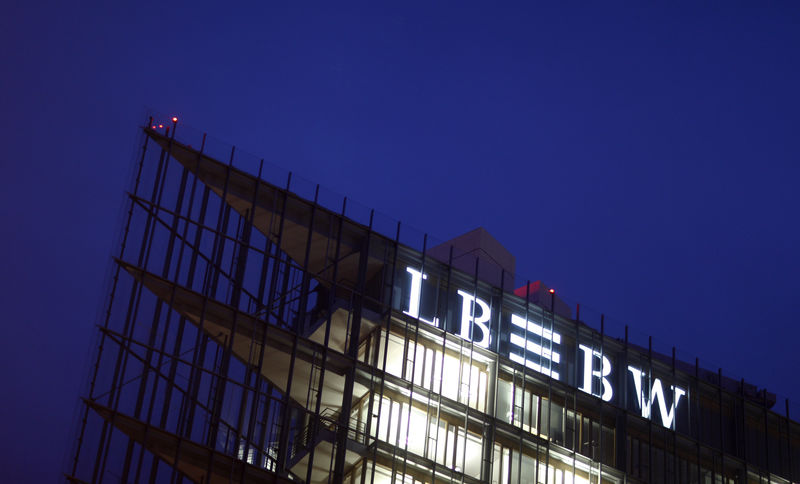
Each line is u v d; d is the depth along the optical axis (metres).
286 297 61.19
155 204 58.50
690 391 74.62
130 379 54.16
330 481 56.94
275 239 62.12
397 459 59.06
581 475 66.00
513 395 65.44
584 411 68.38
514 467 63.19
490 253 71.44
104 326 54.38
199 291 58.38
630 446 69.12
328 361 60.09
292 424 58.84
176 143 60.66
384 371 60.94
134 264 56.47
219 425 55.69
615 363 71.88
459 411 62.50
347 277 63.47
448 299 66.06
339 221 64.62
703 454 72.75
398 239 65.88
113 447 52.50
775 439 77.38
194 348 56.50
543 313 69.69
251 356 58.22
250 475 55.09
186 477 53.81
